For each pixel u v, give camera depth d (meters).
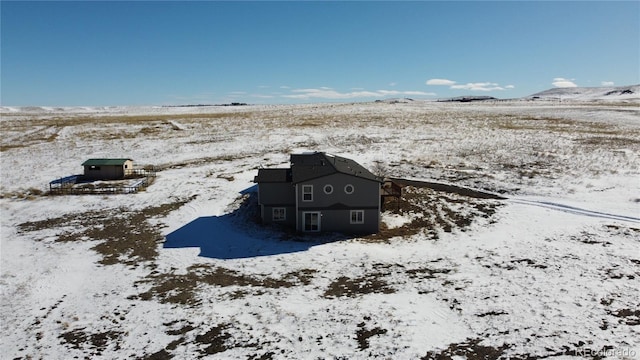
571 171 40.22
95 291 20.80
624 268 20.95
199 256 25.02
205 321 17.77
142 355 15.64
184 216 31.88
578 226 27.27
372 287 20.41
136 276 22.41
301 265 23.36
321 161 31.12
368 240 27.03
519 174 40.44
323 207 28.31
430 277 21.27
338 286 20.67
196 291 20.56
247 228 29.36
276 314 18.14
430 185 38.25
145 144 59.75
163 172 45.03
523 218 29.30
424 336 16.16
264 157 50.84
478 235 26.88
